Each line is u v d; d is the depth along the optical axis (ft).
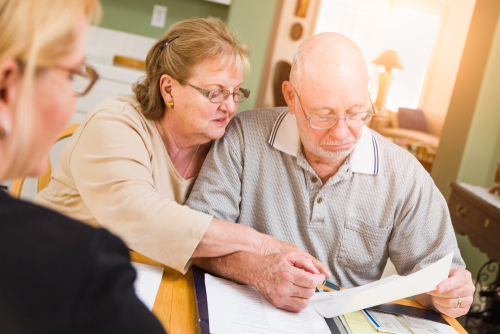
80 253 1.28
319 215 4.11
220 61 3.69
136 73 9.76
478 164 11.54
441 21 22.09
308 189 4.16
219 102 3.82
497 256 7.59
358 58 3.69
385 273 5.06
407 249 4.09
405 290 3.13
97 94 9.64
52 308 1.21
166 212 3.37
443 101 22.04
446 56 22.16
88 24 1.48
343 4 21.39
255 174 4.27
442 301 3.51
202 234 3.33
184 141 4.08
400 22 22.31
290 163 4.18
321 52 3.65
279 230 4.22
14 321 1.19
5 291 1.21
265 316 2.99
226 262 3.42
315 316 3.15
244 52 3.91
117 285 1.30
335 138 3.69
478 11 11.35
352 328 3.10
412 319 3.43
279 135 4.20
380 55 21.42
